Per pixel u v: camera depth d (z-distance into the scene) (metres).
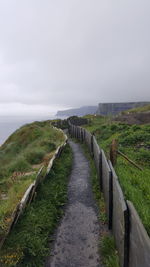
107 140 16.08
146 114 27.58
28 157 14.30
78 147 17.77
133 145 13.31
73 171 10.87
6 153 24.17
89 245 5.07
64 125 39.75
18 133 31.91
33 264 4.41
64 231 5.67
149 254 2.48
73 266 4.48
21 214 5.80
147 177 7.85
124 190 6.50
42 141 20.09
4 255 4.32
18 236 4.94
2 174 12.38
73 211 6.72
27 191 6.73
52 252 4.91
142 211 5.14
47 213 6.20
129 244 3.49
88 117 48.88
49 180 8.83
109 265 4.24
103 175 7.21
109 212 5.46
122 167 8.98
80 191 8.24
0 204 7.19
